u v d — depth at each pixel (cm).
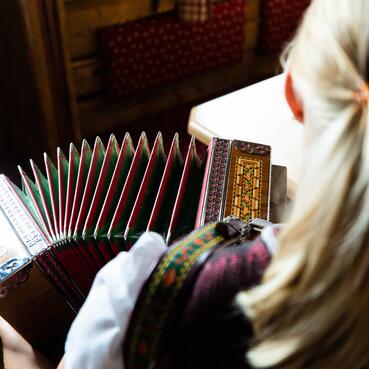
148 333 47
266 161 92
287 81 44
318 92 37
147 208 88
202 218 83
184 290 46
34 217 91
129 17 244
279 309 40
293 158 118
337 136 35
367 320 38
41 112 209
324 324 38
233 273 46
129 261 52
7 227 88
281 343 41
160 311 46
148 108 278
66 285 89
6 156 241
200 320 45
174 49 257
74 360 52
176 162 93
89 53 243
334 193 35
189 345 45
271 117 134
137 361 48
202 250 50
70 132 227
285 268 39
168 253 49
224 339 44
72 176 91
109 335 49
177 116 279
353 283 36
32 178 221
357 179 34
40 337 94
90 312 51
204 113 136
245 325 43
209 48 272
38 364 95
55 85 208
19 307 86
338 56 36
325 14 37
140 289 48
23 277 83
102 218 85
